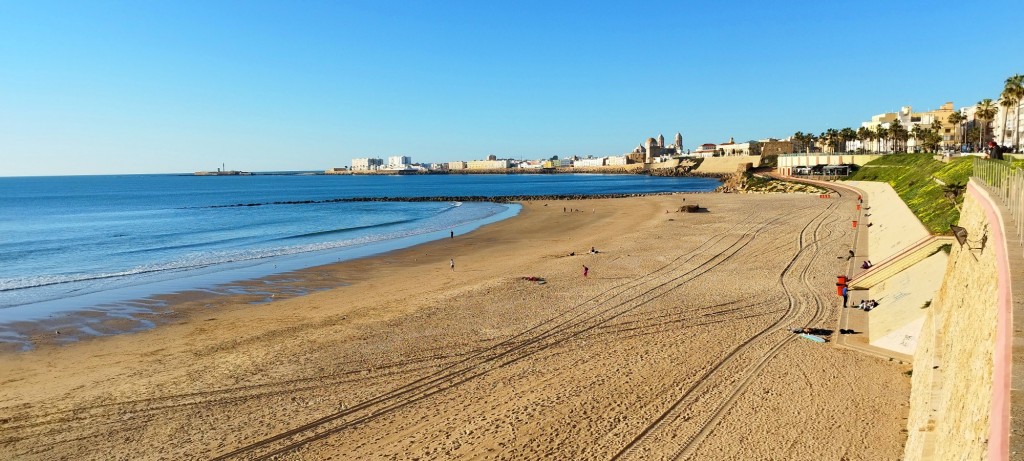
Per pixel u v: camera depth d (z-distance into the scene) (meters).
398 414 19.42
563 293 35.28
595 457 16.52
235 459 16.80
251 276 44.19
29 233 78.19
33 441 17.97
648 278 38.84
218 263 50.41
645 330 27.50
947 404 12.89
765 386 20.77
